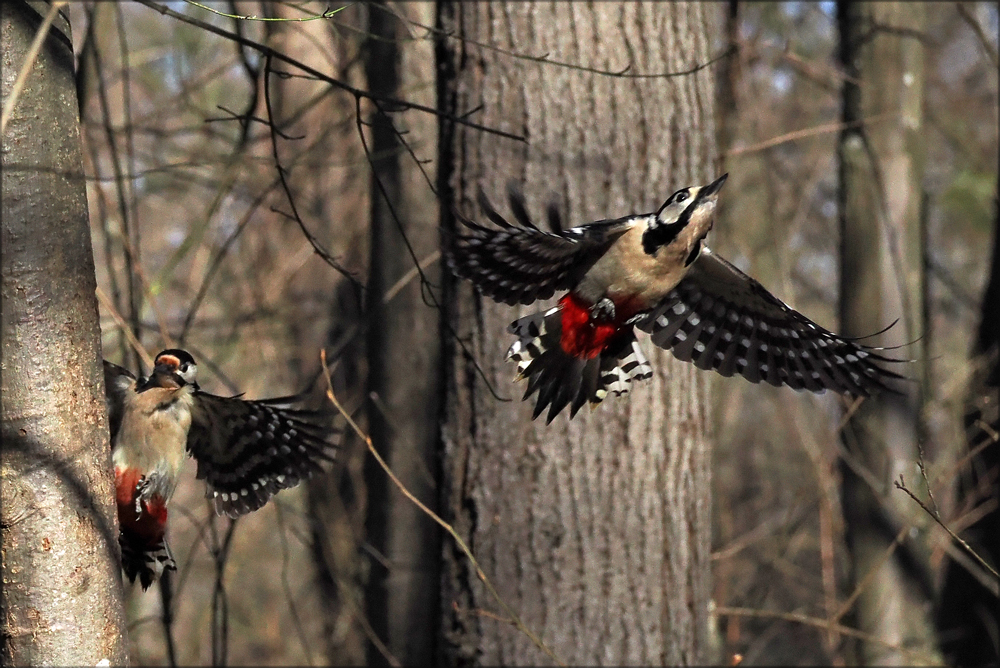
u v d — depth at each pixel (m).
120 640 5.40
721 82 15.27
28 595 5.12
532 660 9.04
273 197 15.98
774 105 20.38
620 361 6.18
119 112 15.68
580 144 9.01
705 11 9.69
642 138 9.11
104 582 5.33
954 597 14.23
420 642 12.91
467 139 9.16
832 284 23.30
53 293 5.16
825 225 22.33
